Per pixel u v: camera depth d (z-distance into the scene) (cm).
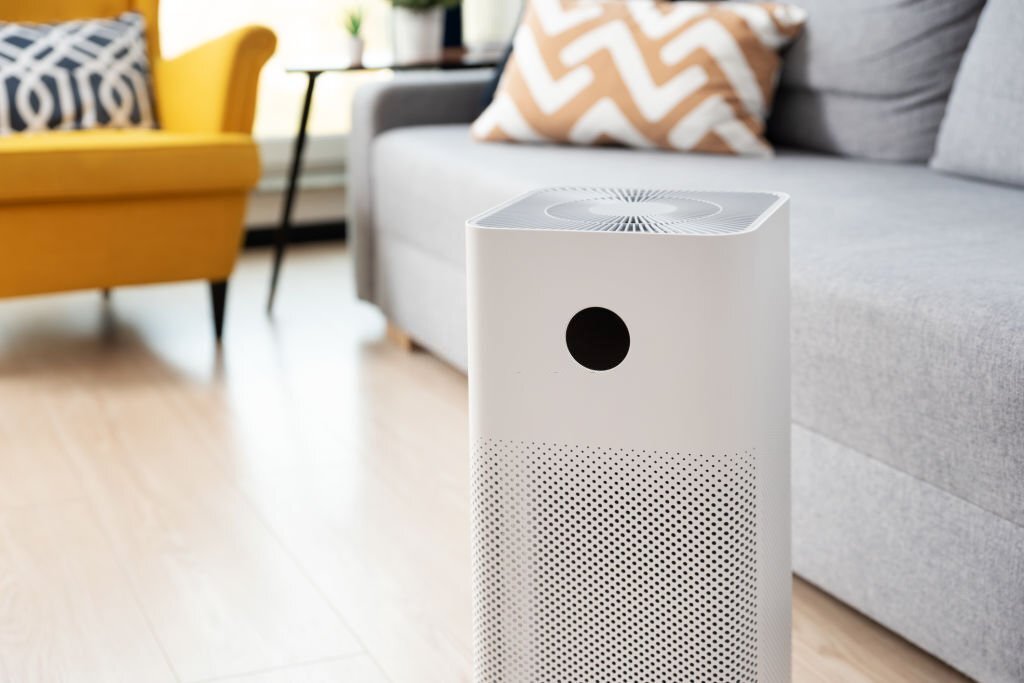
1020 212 162
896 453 125
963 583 120
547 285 95
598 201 106
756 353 95
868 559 132
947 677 128
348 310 286
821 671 129
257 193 351
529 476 99
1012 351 110
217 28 349
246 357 248
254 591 150
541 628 102
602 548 98
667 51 225
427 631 140
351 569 155
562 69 232
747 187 185
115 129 275
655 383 94
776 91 234
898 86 208
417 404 220
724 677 99
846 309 129
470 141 239
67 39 274
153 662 134
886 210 164
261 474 187
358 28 292
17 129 266
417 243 236
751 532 97
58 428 208
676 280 92
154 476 186
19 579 153
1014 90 180
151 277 249
